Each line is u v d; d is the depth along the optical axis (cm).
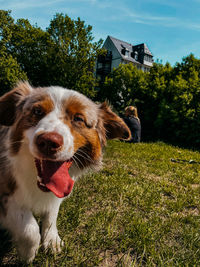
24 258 34
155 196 65
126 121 183
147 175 88
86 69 473
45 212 40
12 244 38
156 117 283
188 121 231
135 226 46
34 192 35
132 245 41
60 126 33
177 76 273
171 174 92
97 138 42
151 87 305
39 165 32
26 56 485
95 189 67
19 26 493
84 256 37
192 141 230
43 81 468
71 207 53
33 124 34
